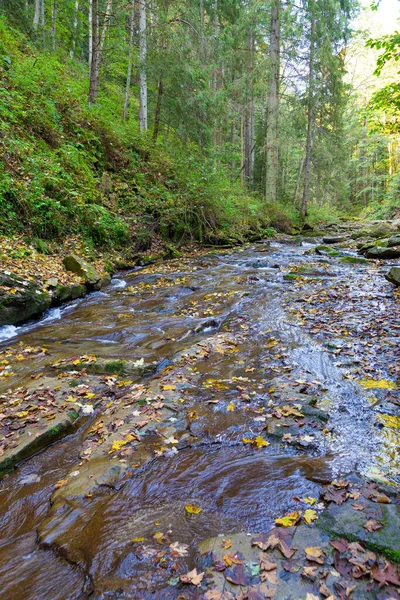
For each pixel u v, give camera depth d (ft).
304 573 6.22
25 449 10.51
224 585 6.12
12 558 7.36
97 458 10.19
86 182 39.09
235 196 60.90
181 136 57.31
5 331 21.48
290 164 122.83
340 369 14.49
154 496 8.74
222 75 69.00
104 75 69.46
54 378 14.97
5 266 24.79
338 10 60.59
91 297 29.07
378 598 5.74
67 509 8.46
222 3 66.03
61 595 6.43
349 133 119.24
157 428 11.32
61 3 78.33
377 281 27.53
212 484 9.01
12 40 46.65
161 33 49.62
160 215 46.44
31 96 38.86
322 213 87.25
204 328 21.08
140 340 19.67
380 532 6.89
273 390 13.16
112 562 6.93
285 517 7.61
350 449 9.91
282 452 10.04
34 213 30.96
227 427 11.28
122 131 51.49
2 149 30.83
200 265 39.42
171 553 6.99
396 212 106.32
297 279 29.96
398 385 12.99
